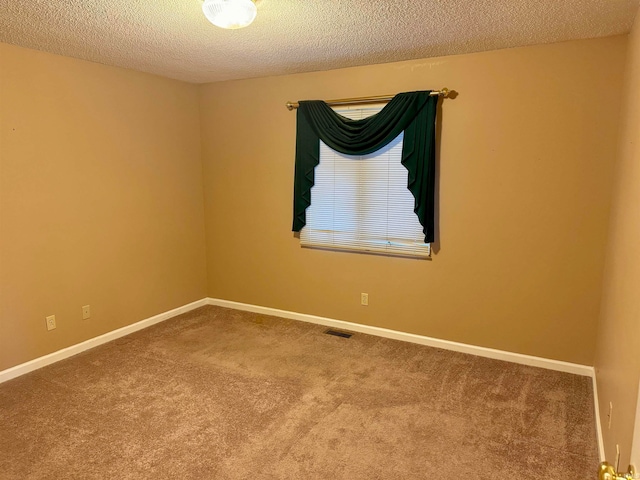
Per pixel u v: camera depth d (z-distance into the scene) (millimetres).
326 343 3572
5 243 2883
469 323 3350
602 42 2686
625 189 2131
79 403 2631
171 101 4031
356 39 2730
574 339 3010
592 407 2576
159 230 4031
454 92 3156
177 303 4301
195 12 2248
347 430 2352
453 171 3240
